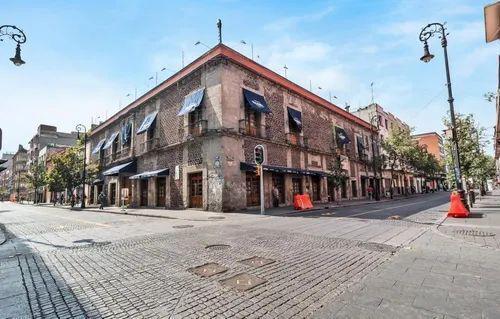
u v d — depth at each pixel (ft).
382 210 50.37
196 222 37.32
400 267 14.46
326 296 10.91
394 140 106.42
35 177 156.15
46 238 26.53
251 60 63.31
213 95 57.31
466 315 9.07
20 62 35.68
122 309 10.16
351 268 14.46
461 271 13.56
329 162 88.43
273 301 10.55
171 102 70.49
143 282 13.00
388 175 131.95
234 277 13.37
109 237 26.18
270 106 68.08
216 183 53.98
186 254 18.24
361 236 23.63
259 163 47.60
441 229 25.94
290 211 51.34
